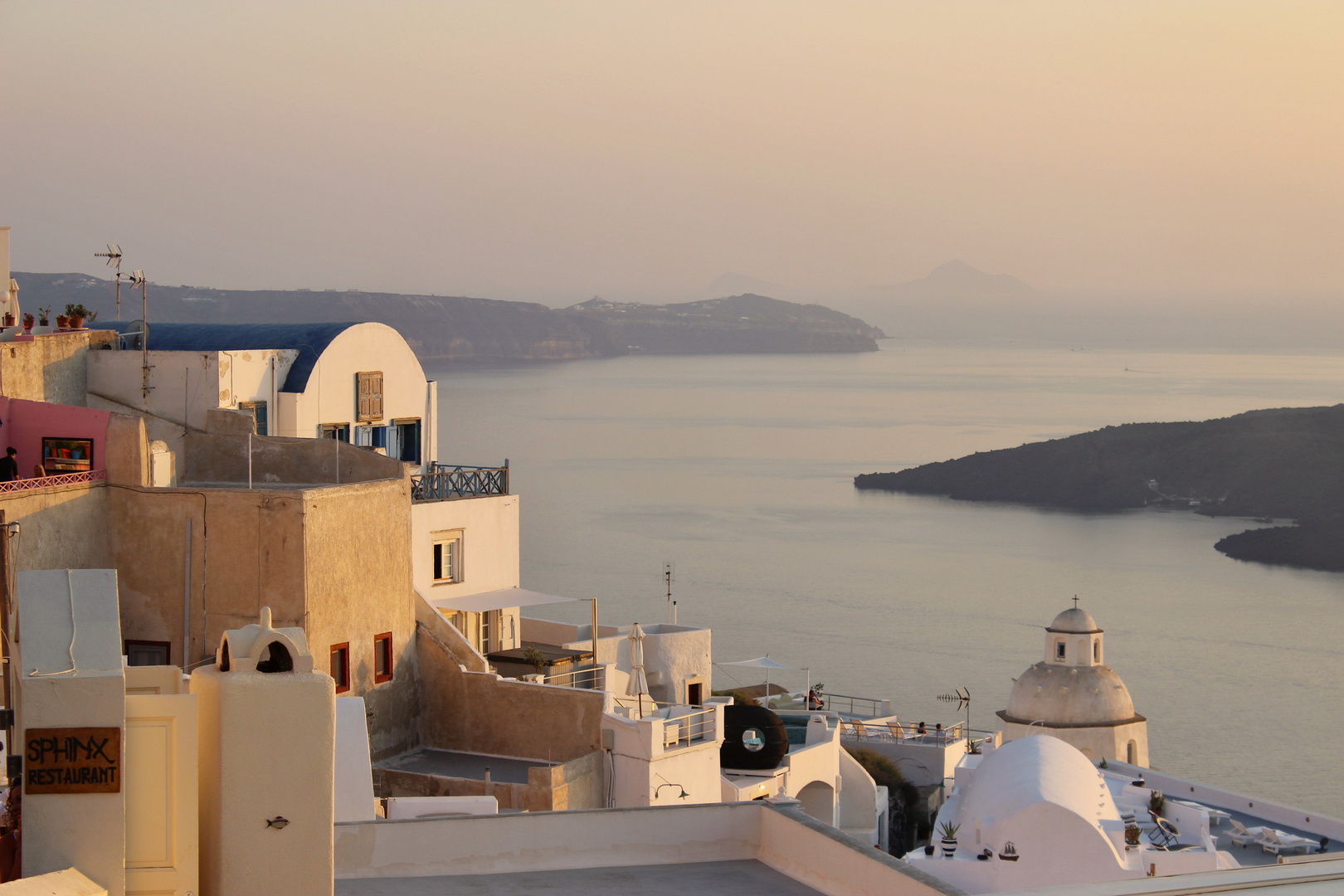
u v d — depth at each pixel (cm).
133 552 3572
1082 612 10081
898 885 1470
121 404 4572
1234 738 19775
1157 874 5103
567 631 5419
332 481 4075
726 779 4478
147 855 1080
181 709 1090
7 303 4541
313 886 1102
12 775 1141
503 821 1670
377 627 3806
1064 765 5597
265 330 4997
